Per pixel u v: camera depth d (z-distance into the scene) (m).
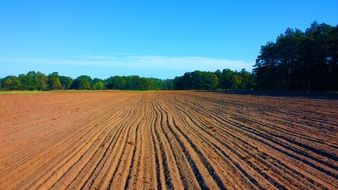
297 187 10.82
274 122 25.45
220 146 17.88
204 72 176.50
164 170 13.58
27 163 14.81
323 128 21.33
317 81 75.50
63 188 11.58
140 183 11.85
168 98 72.62
